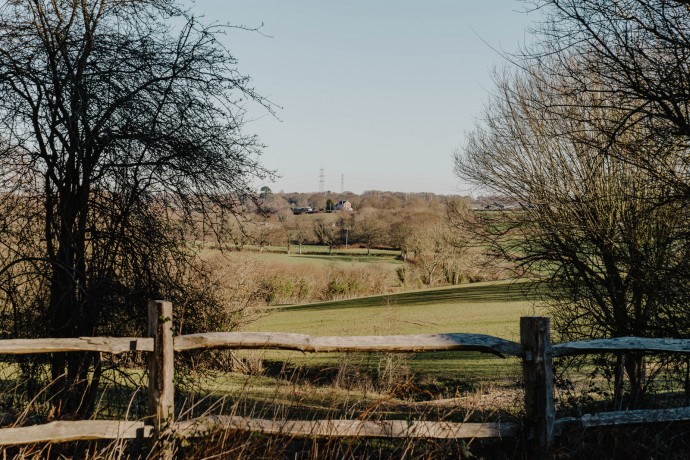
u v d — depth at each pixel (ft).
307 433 14.55
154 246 23.68
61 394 22.03
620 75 23.50
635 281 30.07
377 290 158.51
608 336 33.27
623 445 15.72
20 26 23.00
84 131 22.45
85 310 22.90
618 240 31.32
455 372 57.31
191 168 23.62
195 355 24.47
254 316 61.72
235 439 14.33
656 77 23.17
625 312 31.86
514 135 39.27
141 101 23.08
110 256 23.62
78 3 23.79
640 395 23.32
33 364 22.34
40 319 22.71
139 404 22.12
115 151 22.90
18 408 20.27
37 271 22.09
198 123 24.14
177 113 23.88
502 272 40.86
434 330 84.43
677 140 23.18
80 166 23.15
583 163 34.01
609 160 32.09
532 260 38.01
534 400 14.98
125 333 24.68
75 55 23.17
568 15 24.06
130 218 23.93
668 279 25.62
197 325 25.11
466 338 15.12
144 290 23.45
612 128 27.04
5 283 21.85
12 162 22.31
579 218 33.96
